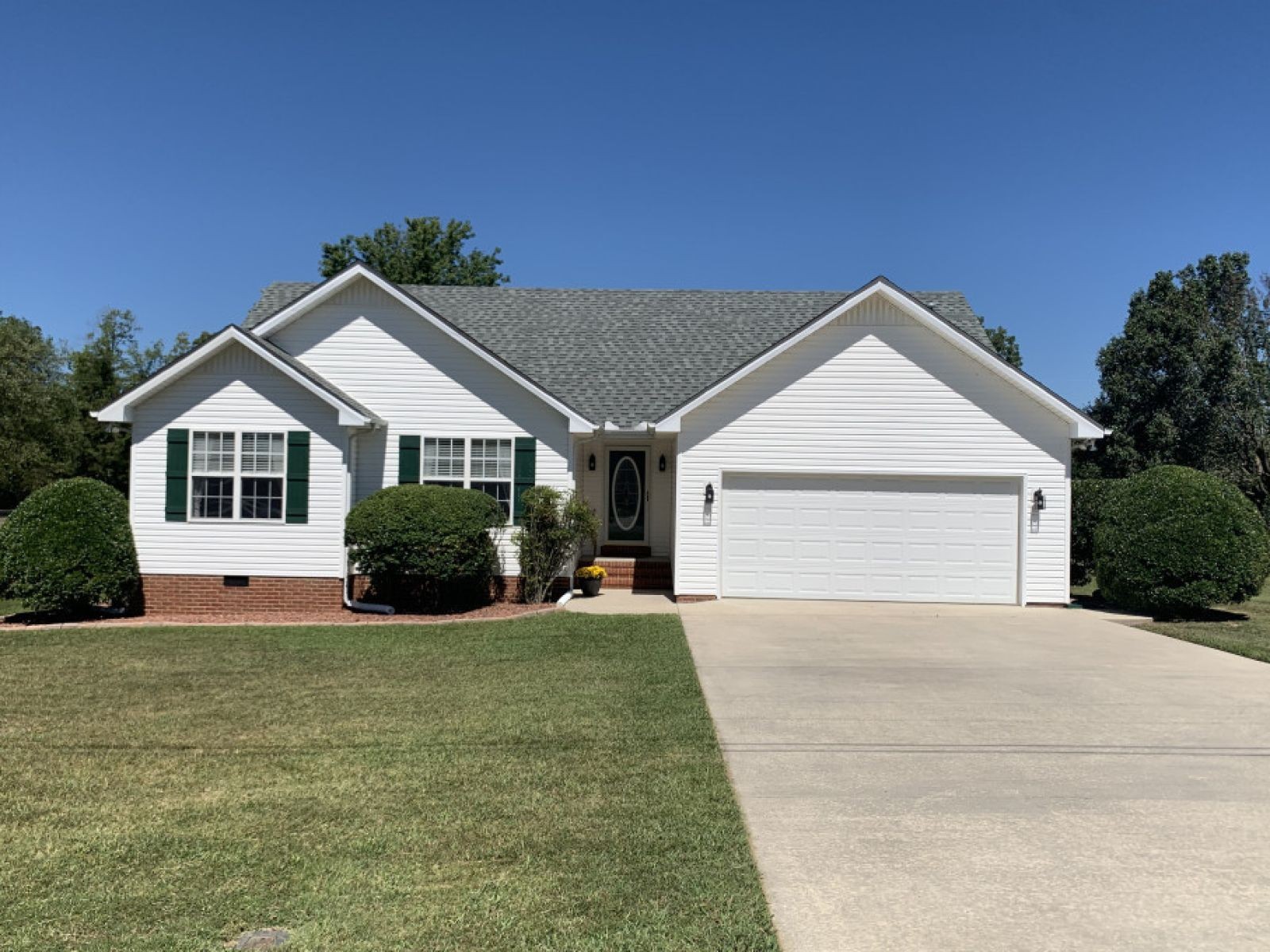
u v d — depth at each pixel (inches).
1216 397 1504.7
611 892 181.2
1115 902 179.9
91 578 565.6
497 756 272.5
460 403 660.1
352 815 222.7
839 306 652.1
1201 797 242.4
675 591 658.8
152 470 621.3
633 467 773.3
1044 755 280.8
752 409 660.1
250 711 329.7
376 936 162.7
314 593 622.2
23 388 1748.3
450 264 1651.1
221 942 160.6
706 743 288.0
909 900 180.1
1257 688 378.6
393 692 362.0
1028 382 641.6
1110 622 581.3
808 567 660.1
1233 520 604.1
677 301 863.1
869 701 352.2
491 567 633.0
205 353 615.2
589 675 394.3
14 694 357.1
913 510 660.1
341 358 658.8
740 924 167.8
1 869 191.2
